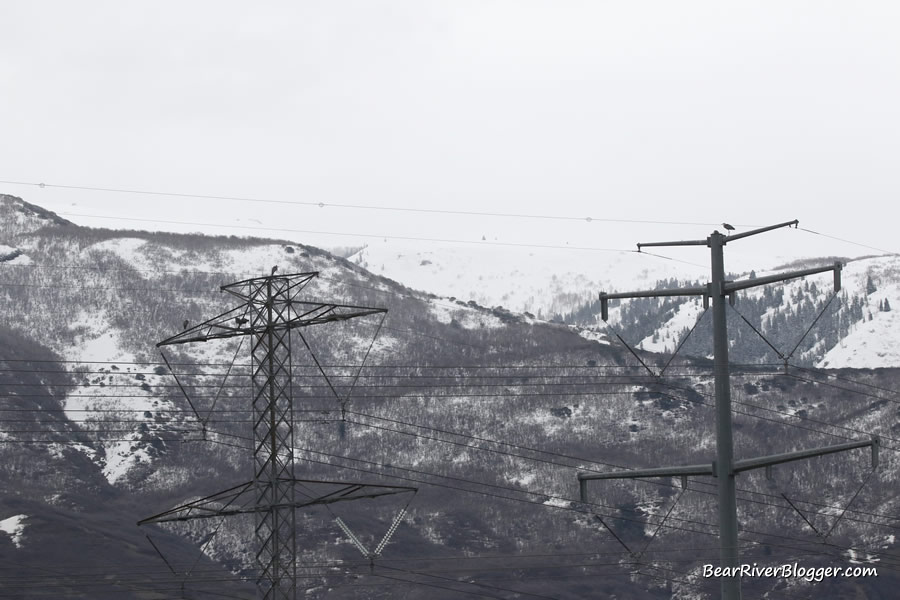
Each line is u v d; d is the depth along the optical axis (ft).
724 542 575.79
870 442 613.11
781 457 585.22
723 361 585.63
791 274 577.43
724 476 577.84
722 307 589.73
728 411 582.76
